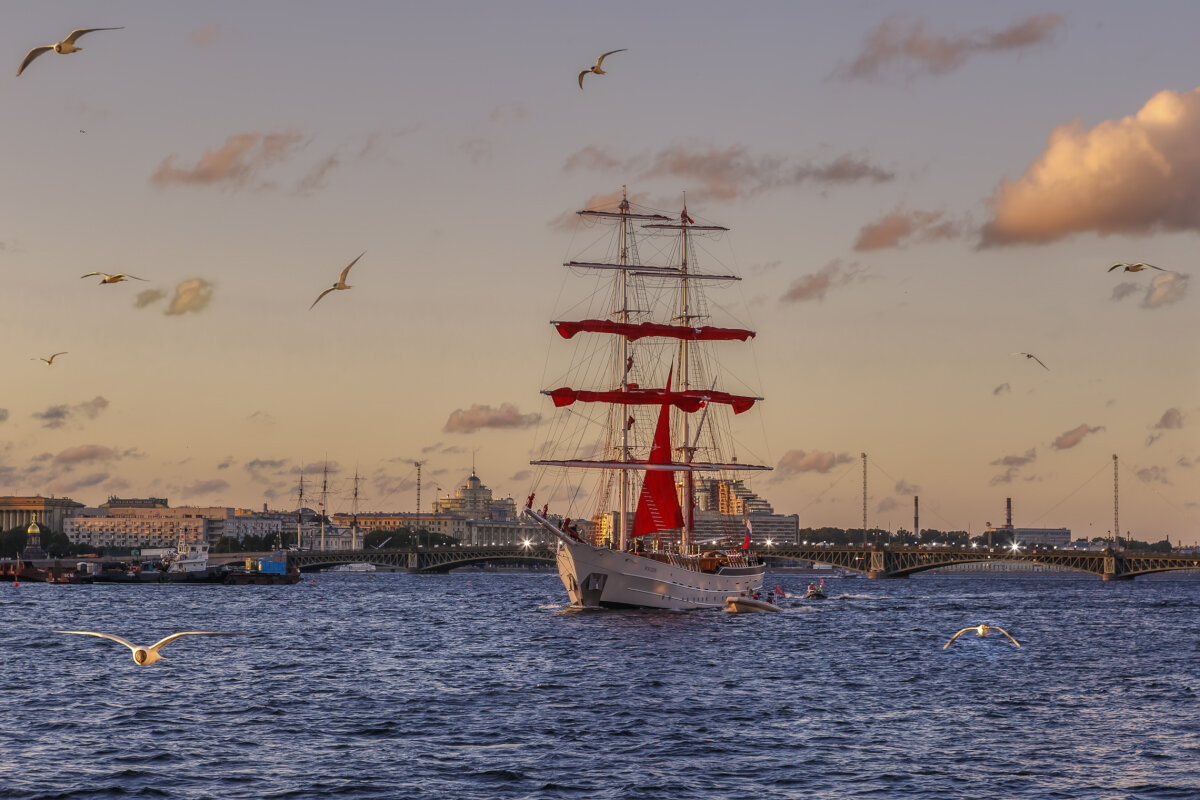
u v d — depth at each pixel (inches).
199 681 4414.4
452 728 3430.1
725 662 5167.3
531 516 7426.2
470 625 7495.1
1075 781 2812.5
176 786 2721.5
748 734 3358.8
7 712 3659.0
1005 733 3405.5
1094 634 7130.9
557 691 4195.4
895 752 3122.5
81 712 3666.3
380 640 6338.6
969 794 2696.9
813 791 2719.0
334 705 3850.9
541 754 3063.5
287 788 2706.7
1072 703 3991.1
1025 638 6771.7
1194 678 4739.2
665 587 7810.0
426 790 2696.9
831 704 3924.7
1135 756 3088.1
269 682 4407.0
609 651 5634.8
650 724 3508.9
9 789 2677.2
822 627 7298.2
